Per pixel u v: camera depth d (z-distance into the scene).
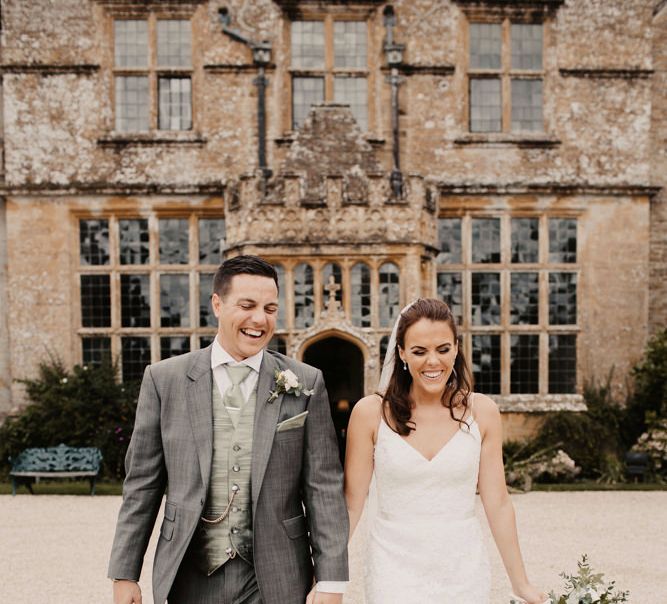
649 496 8.66
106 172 10.86
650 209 11.31
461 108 11.10
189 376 2.91
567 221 11.26
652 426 10.10
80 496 8.60
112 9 10.90
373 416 3.20
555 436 10.27
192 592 2.79
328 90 11.05
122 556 2.76
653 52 11.32
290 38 11.08
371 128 11.12
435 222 10.09
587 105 11.12
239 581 2.78
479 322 11.19
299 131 10.09
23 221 10.80
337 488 2.93
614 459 10.16
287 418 2.87
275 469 2.81
